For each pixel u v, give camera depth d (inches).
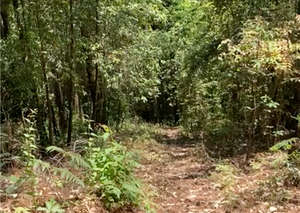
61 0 365.4
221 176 283.9
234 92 445.4
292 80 337.1
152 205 224.8
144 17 535.8
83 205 196.1
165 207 232.7
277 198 217.0
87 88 516.4
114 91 581.6
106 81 504.7
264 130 369.4
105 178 212.1
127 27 494.0
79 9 388.8
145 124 815.1
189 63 535.5
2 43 336.2
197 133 626.8
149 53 581.6
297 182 235.8
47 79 365.7
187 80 625.6
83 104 590.9
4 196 206.2
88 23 425.7
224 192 244.2
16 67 331.9
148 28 717.3
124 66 503.2
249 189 242.1
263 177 263.0
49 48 364.2
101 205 202.5
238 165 316.5
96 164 216.8
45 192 208.8
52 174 244.1
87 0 409.7
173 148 508.7
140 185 227.8
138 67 560.4
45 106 402.0
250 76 334.6
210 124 588.4
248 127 362.0
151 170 345.7
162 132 746.8
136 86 595.5
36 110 337.4
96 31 446.9
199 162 378.9
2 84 327.9
